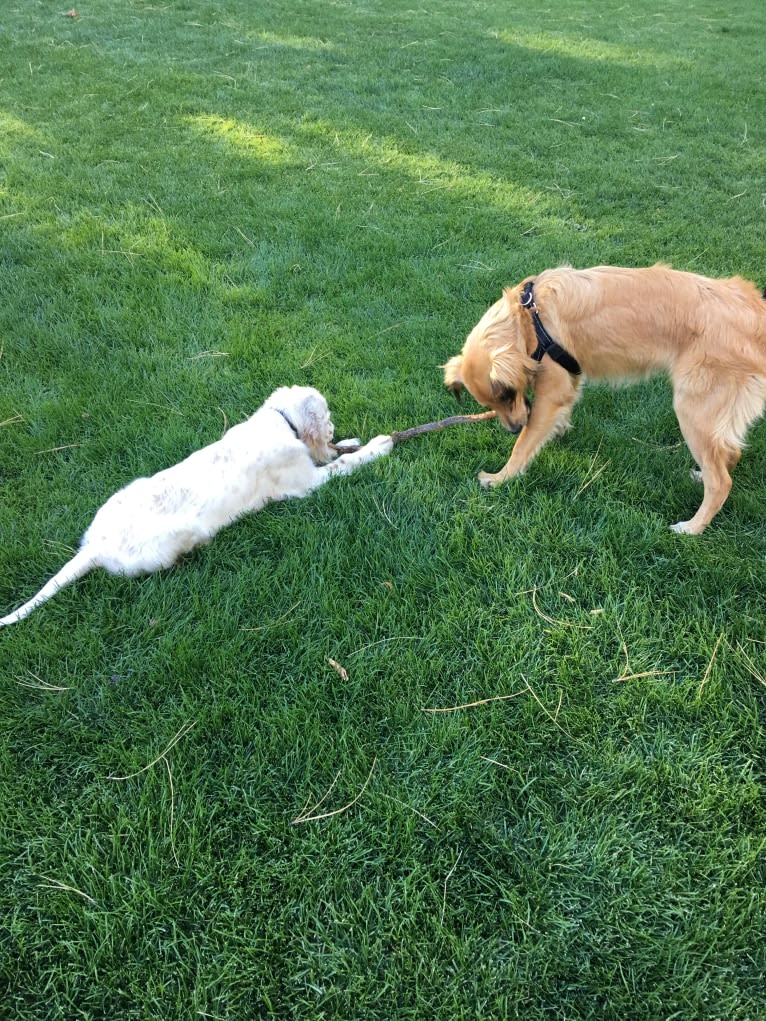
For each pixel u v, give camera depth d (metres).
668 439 3.92
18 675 2.60
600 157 7.56
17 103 8.38
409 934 1.96
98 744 2.42
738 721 2.45
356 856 2.12
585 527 3.29
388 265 5.50
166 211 6.16
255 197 6.44
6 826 2.18
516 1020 1.81
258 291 5.06
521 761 2.37
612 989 1.85
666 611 2.86
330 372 4.32
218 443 3.30
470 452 3.80
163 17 12.28
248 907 2.03
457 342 4.62
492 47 11.34
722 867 2.08
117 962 1.92
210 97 8.82
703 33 12.83
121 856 2.10
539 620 2.83
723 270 5.41
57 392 4.10
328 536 3.21
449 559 3.09
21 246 5.50
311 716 2.50
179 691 2.58
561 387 3.54
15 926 1.96
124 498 3.05
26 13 12.16
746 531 3.28
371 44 11.25
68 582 2.90
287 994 1.86
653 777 2.30
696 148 7.82
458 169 7.18
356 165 7.18
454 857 2.12
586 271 3.51
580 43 11.84
